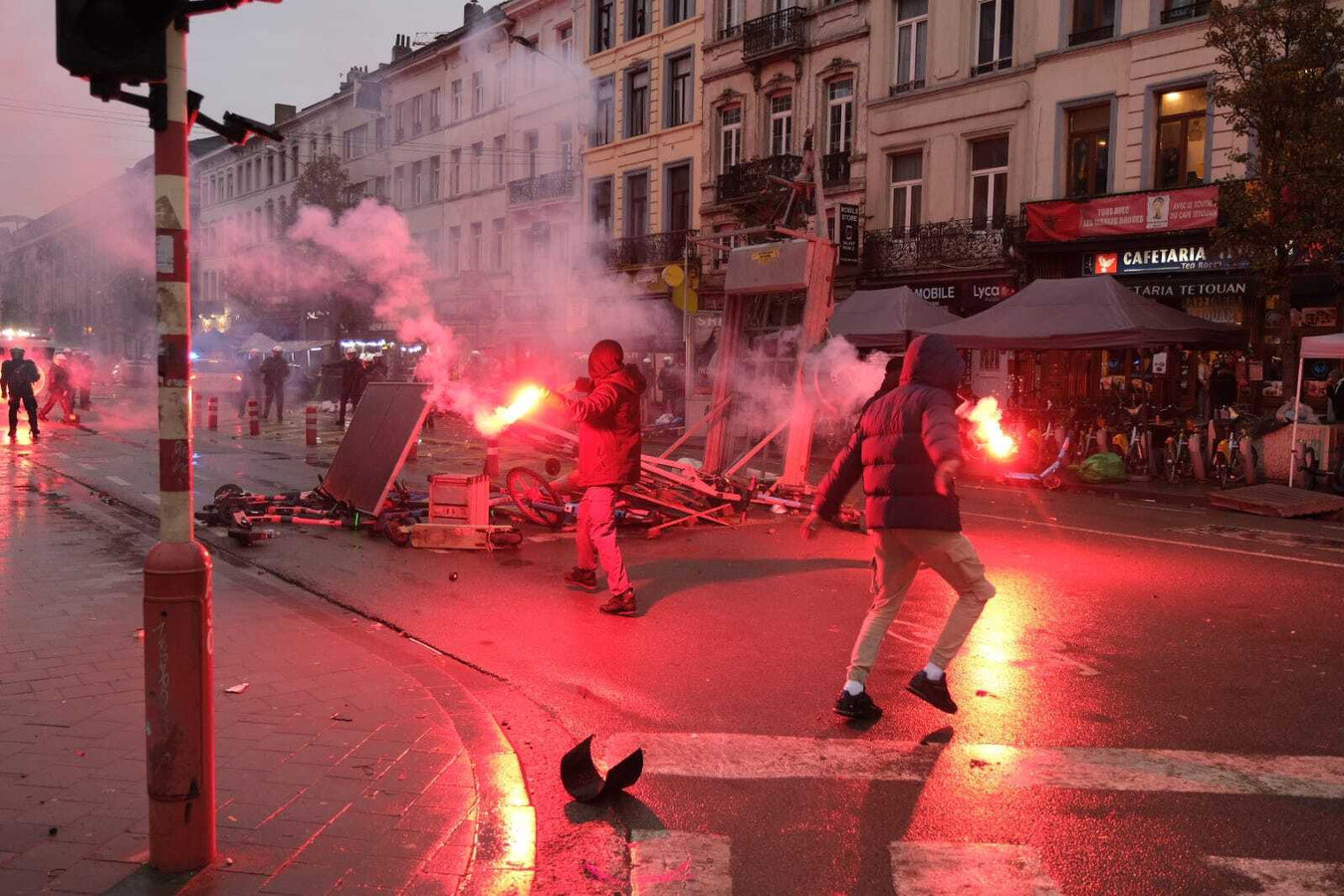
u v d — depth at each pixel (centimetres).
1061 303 1684
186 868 303
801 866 329
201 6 285
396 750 402
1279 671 551
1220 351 1877
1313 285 1744
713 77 3077
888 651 584
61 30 274
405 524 915
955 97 2395
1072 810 372
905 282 2473
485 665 547
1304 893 314
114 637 558
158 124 289
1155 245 1980
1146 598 729
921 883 318
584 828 354
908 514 446
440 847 323
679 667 548
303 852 317
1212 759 424
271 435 2158
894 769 411
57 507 1044
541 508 974
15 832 325
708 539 956
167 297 293
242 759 390
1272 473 1459
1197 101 1970
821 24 2733
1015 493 1441
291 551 858
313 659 524
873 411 465
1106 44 2084
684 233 3161
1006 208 2320
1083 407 1748
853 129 2655
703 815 365
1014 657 576
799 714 477
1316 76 1406
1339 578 805
